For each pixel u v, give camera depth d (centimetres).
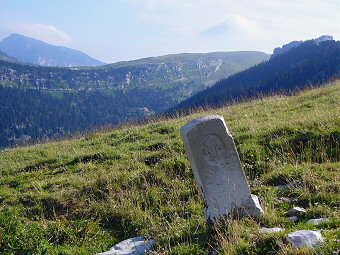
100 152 1571
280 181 1067
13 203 1184
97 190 1150
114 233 948
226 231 760
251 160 1246
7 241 881
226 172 853
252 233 744
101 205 1055
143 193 1097
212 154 848
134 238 892
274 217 821
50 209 1104
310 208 855
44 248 851
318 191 935
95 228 962
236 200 852
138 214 977
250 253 691
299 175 1045
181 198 1054
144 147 1570
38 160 1681
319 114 1521
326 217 807
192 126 841
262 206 884
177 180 1141
